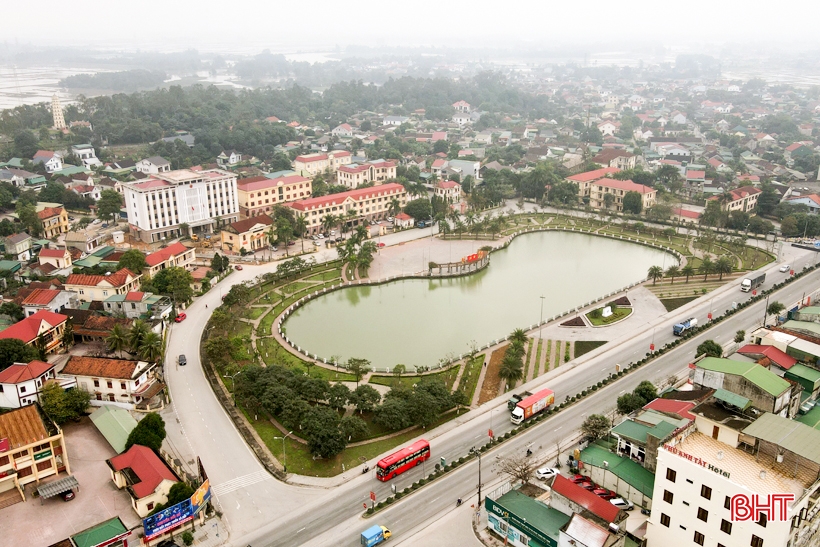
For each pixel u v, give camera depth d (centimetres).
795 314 16888
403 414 13488
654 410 12875
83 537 10100
